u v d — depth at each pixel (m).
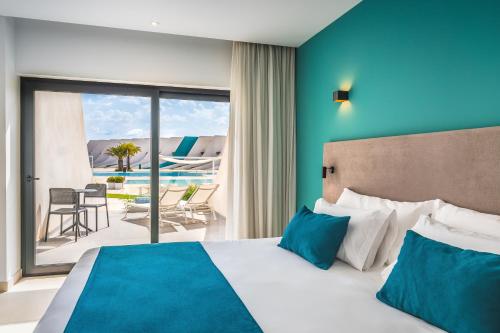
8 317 2.89
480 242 1.64
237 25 3.61
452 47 2.26
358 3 3.17
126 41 3.95
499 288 1.30
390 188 2.71
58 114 4.04
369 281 2.03
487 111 2.02
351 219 2.42
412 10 2.58
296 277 2.08
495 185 1.90
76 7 3.15
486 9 2.03
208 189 4.50
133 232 4.28
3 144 3.44
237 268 2.24
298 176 4.35
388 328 1.46
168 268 2.19
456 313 1.37
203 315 1.53
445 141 2.22
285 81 4.34
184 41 4.14
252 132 4.26
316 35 3.91
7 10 3.21
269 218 4.24
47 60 3.74
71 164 4.10
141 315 1.52
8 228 3.52
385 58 2.87
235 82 4.21
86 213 4.16
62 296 1.77
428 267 1.56
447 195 2.21
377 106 2.97
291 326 1.46
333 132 3.61
